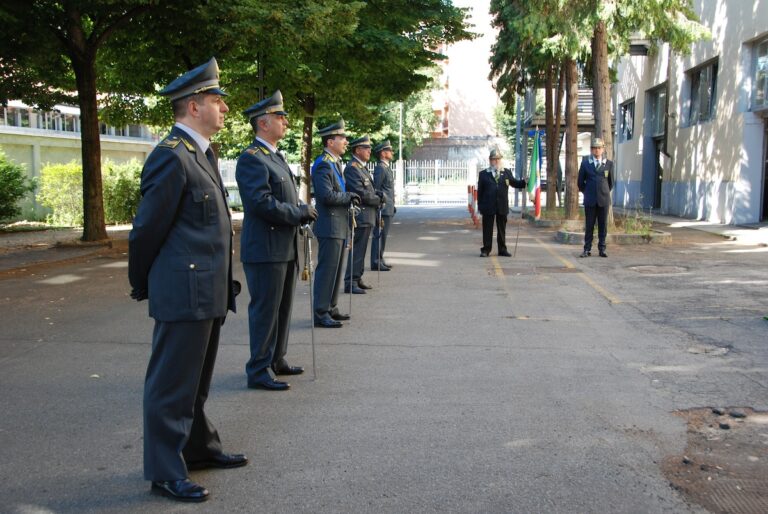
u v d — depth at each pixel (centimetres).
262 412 514
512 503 371
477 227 2220
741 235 1709
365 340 725
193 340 375
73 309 909
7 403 538
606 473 406
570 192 2017
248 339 743
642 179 3052
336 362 645
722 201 2164
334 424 488
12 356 675
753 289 988
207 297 376
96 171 1638
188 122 383
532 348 689
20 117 2839
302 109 2595
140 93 2098
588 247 1379
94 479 406
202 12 1369
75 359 663
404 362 642
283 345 599
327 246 774
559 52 1705
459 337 736
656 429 473
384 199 1017
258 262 557
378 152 1216
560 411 509
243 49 1691
